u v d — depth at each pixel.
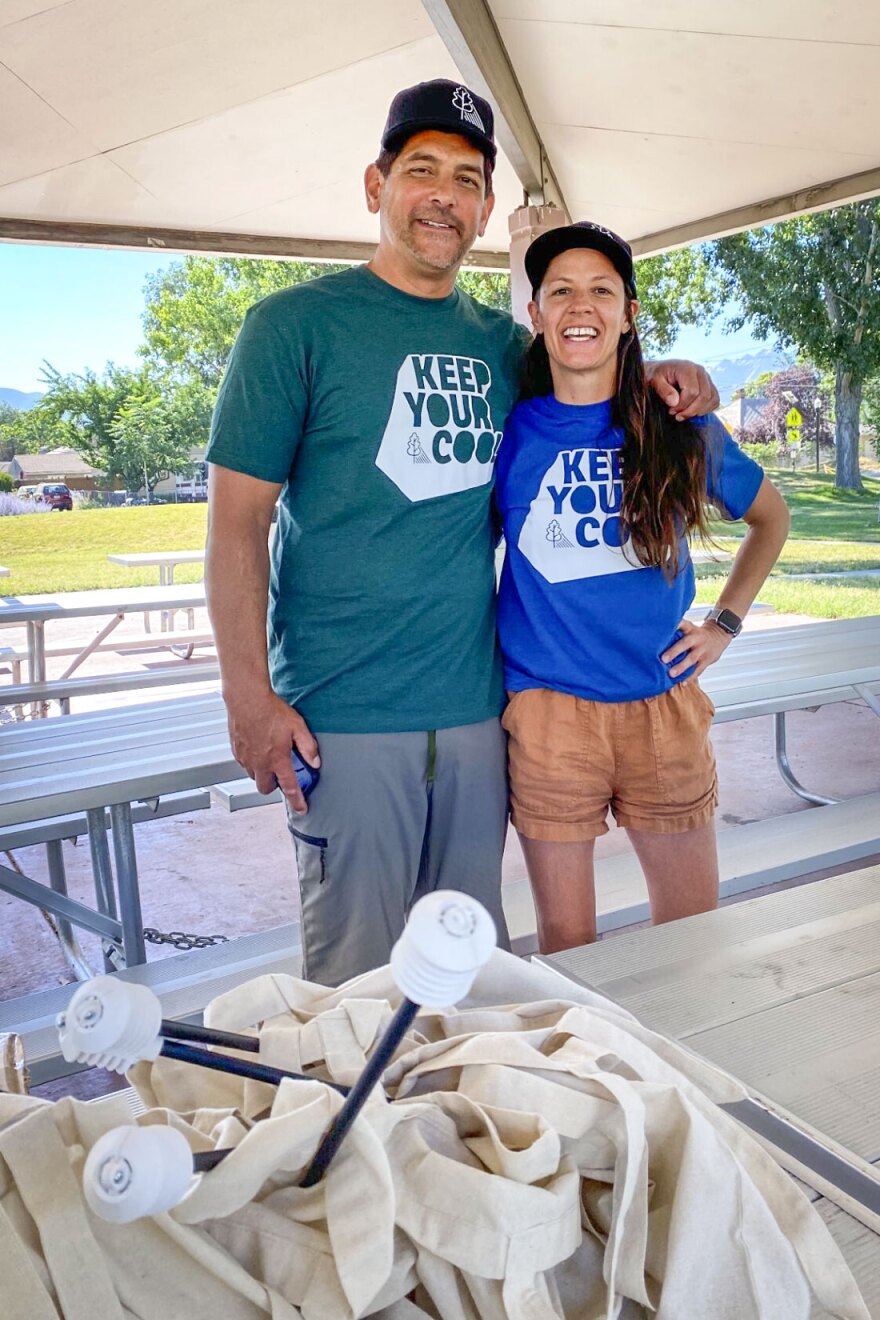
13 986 2.89
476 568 1.74
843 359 15.00
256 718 1.65
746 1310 0.64
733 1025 1.06
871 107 3.97
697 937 1.28
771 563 1.93
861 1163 0.83
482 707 1.77
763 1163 0.71
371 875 1.74
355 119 4.05
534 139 4.45
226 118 3.81
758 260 15.12
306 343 1.60
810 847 2.89
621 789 1.84
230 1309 0.57
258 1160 0.57
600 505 1.73
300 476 1.68
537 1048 0.75
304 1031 0.74
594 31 3.56
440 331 1.69
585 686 1.77
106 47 3.10
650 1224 0.66
